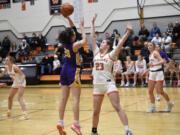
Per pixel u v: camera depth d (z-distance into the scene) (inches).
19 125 198.8
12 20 712.4
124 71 517.7
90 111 248.4
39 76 599.5
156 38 521.7
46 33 682.2
